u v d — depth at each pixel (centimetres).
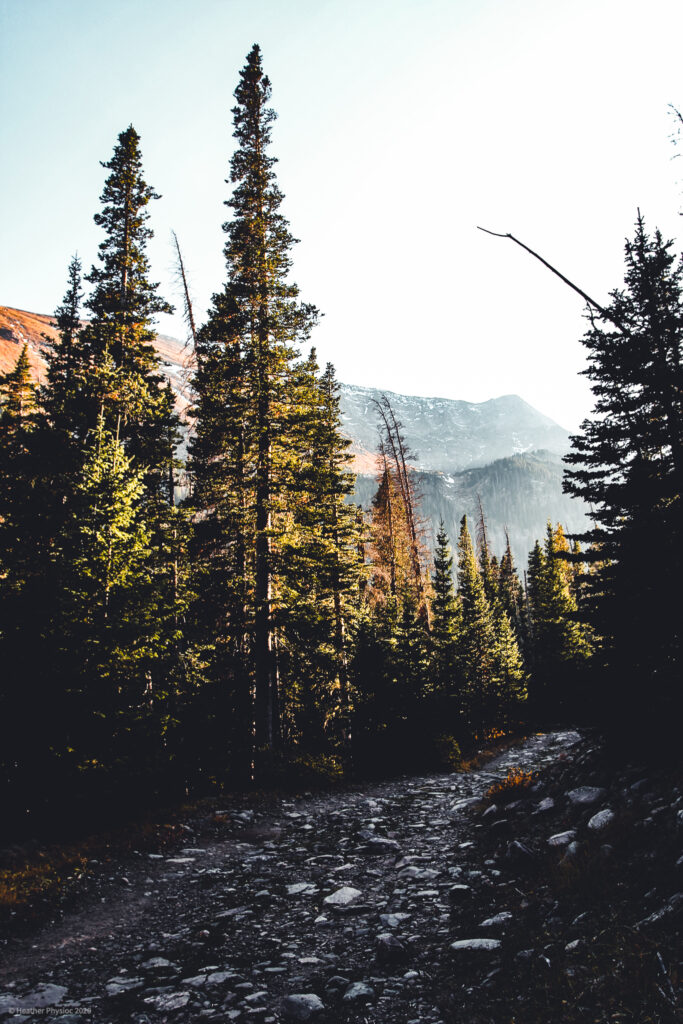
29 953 586
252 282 1870
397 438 3284
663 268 951
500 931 529
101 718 1027
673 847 545
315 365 1812
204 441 1728
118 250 2077
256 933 615
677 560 855
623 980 374
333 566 1830
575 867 600
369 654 2205
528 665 5059
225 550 1762
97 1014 439
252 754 1570
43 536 1098
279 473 1741
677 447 901
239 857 968
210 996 464
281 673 1938
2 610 999
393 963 504
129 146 2123
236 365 1706
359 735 2022
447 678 2805
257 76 2042
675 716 762
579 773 913
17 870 808
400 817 1174
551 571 4428
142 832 1043
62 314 2320
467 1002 408
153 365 2034
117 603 1130
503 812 975
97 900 749
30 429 1291
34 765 955
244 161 1977
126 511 1228
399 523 3297
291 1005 436
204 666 1647
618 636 886
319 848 986
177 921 676
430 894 682
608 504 981
